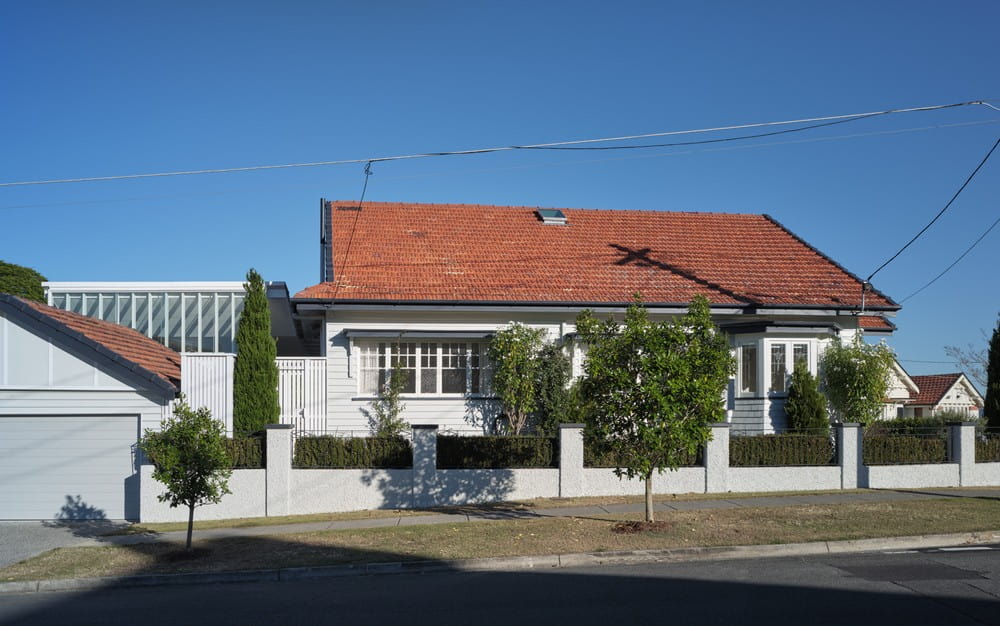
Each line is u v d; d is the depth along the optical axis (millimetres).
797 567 10867
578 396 13344
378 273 21141
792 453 17859
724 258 24172
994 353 21656
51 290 24297
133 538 14492
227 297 24688
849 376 20078
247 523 15586
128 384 17281
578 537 12633
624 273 22453
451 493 16672
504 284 21219
